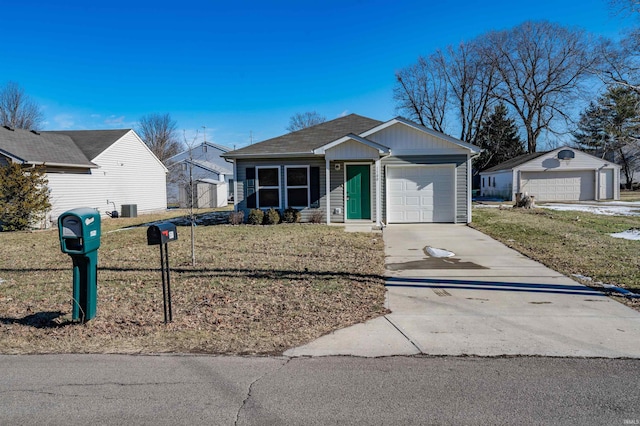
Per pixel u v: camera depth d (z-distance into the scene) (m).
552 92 36.56
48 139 20.64
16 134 19.19
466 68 38.38
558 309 5.28
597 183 28.11
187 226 15.01
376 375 3.52
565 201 27.77
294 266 7.86
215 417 2.89
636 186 39.47
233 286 6.47
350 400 3.09
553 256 8.53
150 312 5.30
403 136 15.03
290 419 2.85
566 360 3.77
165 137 45.69
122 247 10.55
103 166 21.44
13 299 6.07
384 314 5.20
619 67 21.77
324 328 4.71
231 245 10.35
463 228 13.64
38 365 3.81
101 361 3.87
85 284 4.86
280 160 15.48
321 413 2.92
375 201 15.01
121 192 22.84
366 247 10.04
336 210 15.23
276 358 3.91
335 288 6.33
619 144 31.91
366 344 4.24
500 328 4.65
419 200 15.16
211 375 3.56
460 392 3.19
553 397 3.09
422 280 6.93
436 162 14.96
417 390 3.23
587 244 9.65
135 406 3.05
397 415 2.88
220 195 29.48
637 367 3.60
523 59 36.81
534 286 6.41
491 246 10.10
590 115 33.00
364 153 14.18
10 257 9.78
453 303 5.64
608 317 4.93
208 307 5.48
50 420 2.88
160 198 26.45
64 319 5.04
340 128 17.22
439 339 4.35
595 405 2.97
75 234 4.62
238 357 3.94
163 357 3.95
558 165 28.14
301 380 3.44
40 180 16.33
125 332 4.62
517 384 3.31
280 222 15.34
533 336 4.38
